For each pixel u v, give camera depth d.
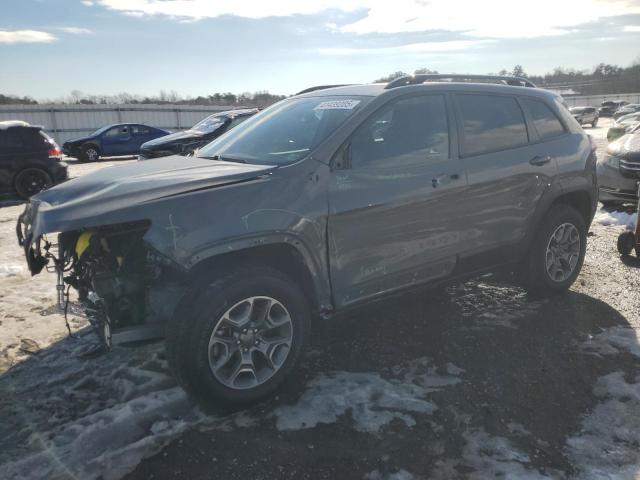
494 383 3.33
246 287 2.91
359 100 3.64
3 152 10.91
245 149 3.76
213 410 3.03
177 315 2.82
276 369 3.09
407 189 3.52
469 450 2.71
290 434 2.83
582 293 4.86
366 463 2.62
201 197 2.87
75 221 2.68
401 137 3.61
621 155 8.04
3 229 7.97
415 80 3.87
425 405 3.09
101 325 2.98
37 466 2.60
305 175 3.16
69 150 21.36
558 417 2.99
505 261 4.29
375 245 3.43
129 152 22.22
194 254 2.78
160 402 3.12
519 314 4.37
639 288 4.98
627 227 7.39
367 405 3.09
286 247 3.11
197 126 13.15
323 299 3.29
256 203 2.96
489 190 3.98
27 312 4.53
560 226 4.55
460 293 4.84
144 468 2.58
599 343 3.86
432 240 3.72
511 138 4.23
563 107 4.74
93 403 3.16
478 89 4.14
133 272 2.88
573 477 2.52
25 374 3.50
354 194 3.29
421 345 3.84
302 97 4.26
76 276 3.19
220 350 2.94
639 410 3.05
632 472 2.56
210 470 2.57
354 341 3.90
